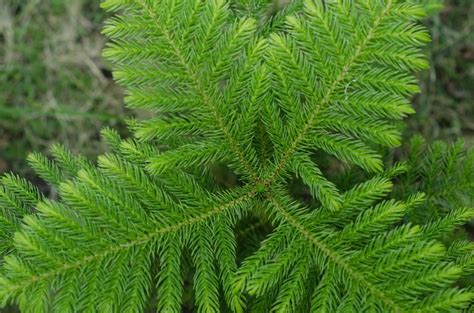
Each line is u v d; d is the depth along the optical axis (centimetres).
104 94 158
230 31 90
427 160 109
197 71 92
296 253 91
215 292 90
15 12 160
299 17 90
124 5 89
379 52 89
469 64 158
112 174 91
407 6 87
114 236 89
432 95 157
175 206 93
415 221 106
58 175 100
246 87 93
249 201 96
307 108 93
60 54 160
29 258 86
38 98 159
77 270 87
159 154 93
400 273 87
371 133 91
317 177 93
